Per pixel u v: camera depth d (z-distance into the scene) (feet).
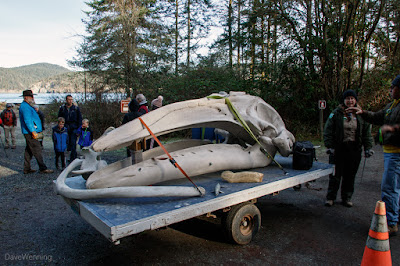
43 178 20.65
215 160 12.39
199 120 12.05
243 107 14.62
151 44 49.03
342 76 38.24
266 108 15.48
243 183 11.66
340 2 35.29
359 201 15.79
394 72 40.55
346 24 36.29
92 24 48.73
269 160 14.44
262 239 11.47
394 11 39.14
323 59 38.17
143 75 47.50
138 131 10.78
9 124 32.24
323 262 9.78
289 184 12.31
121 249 10.72
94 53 47.85
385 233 7.77
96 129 42.04
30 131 20.93
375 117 12.30
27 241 11.41
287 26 39.96
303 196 16.80
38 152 21.81
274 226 12.71
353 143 14.11
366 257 7.96
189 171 11.69
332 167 14.62
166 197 10.11
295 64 39.73
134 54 46.85
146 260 9.93
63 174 11.16
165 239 11.46
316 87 38.96
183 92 41.75
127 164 11.56
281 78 40.65
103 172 10.91
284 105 40.83
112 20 46.37
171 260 9.91
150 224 8.30
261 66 40.91
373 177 20.39
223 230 10.78
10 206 15.23
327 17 36.19
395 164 11.39
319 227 12.58
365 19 37.01
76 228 12.61
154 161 11.13
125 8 47.19
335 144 14.49
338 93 38.40
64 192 9.78
